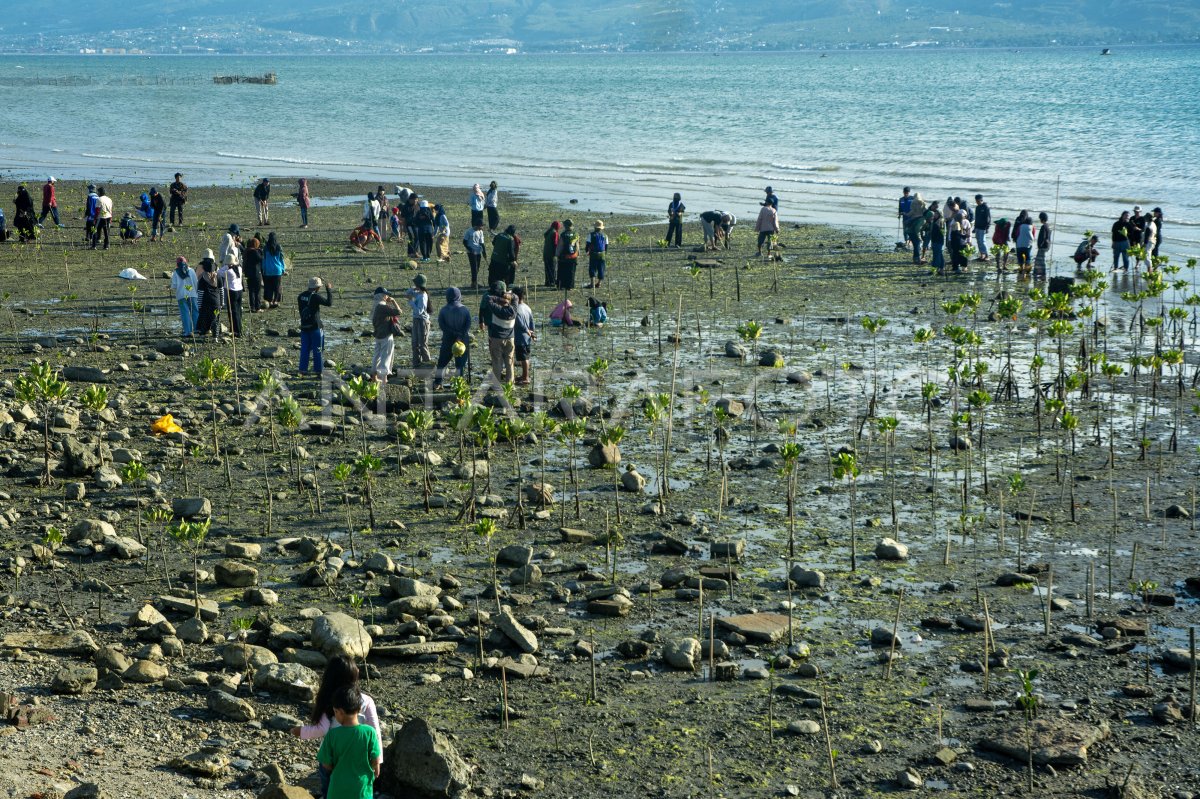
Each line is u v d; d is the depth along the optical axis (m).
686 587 11.56
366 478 13.51
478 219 35.78
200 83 190.25
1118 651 10.09
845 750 8.64
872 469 15.20
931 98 121.38
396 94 152.75
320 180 55.88
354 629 10.12
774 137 77.38
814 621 10.82
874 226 38.41
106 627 10.69
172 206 39.53
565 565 12.11
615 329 23.83
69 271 31.16
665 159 63.84
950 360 20.88
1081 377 17.25
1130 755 8.49
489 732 8.94
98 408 15.32
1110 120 83.69
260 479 14.90
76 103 132.38
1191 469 14.99
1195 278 28.69
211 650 10.28
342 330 23.69
